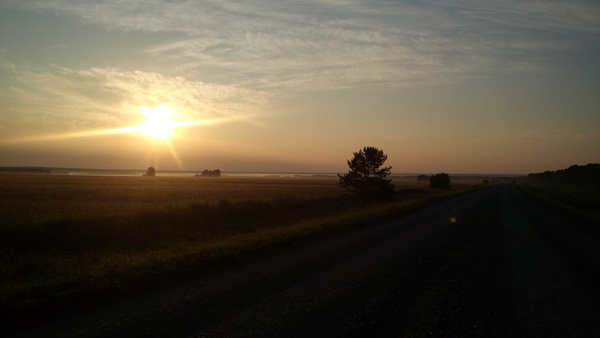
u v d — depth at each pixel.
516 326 7.20
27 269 12.09
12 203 35.75
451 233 20.41
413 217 29.28
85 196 46.88
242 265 12.40
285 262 12.80
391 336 6.61
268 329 6.79
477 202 47.91
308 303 8.31
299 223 24.80
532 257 14.18
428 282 10.34
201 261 12.48
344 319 7.36
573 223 26.59
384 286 9.81
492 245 16.75
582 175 136.75
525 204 45.56
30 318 7.43
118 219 20.06
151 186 78.56
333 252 14.67
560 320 7.56
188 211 24.28
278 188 79.81
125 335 6.48
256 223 24.47
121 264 11.89
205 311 7.75
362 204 42.94
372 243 16.92
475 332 6.87
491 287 9.95
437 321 7.37
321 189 77.00
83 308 8.05
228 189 71.56
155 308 7.96
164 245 17.09
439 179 99.12
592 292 9.62
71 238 17.06
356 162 49.00
